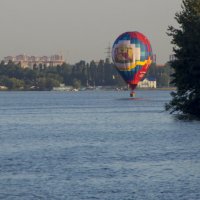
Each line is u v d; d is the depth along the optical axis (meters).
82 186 123.06
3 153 174.00
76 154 170.25
